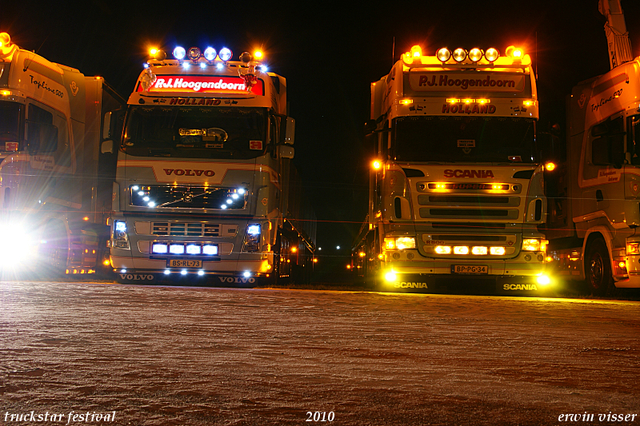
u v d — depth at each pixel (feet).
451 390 11.89
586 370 14.17
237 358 14.69
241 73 41.65
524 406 10.75
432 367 14.17
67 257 46.16
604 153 40.75
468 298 35.91
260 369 13.48
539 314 26.66
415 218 39.42
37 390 11.23
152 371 13.01
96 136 48.67
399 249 39.34
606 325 23.03
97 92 48.85
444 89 40.50
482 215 39.34
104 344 16.05
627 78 39.14
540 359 15.49
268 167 40.60
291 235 52.54
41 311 22.48
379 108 46.11
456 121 40.24
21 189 41.24
